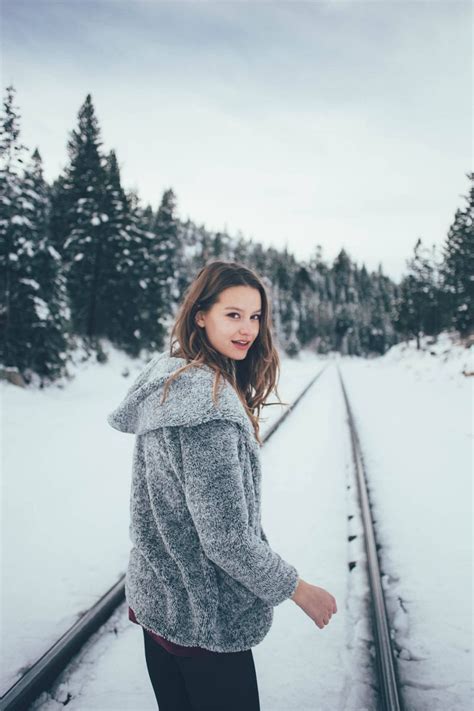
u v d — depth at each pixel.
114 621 2.68
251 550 0.93
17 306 12.53
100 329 21.67
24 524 4.17
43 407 10.55
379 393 16.09
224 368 1.12
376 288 129.75
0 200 12.37
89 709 2.08
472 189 30.91
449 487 5.30
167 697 1.19
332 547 3.70
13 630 2.62
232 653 1.09
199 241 99.69
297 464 6.26
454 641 2.58
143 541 1.12
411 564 3.48
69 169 23.31
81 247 20.34
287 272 94.62
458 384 14.44
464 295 32.31
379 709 2.10
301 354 75.50
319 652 2.48
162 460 1.03
